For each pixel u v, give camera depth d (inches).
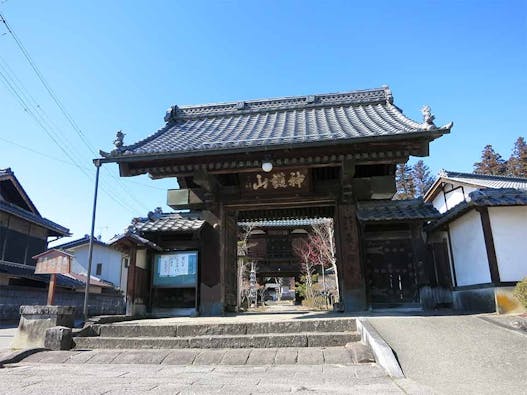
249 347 249.6
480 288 370.0
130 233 385.4
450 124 296.5
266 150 327.9
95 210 342.0
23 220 909.8
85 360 239.9
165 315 414.3
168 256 427.2
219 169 355.9
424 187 1843.0
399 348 211.6
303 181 392.8
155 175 368.2
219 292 393.4
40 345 275.3
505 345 210.5
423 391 154.3
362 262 379.6
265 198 404.8
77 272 1215.6
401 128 325.4
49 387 170.1
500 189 371.9
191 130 423.5
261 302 1505.9
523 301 294.7
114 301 1048.2
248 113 460.1
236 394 154.3
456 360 192.4
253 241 1282.0
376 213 403.9
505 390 152.7
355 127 353.4
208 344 254.4
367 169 419.5
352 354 221.5
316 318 293.4
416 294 400.5
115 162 344.8
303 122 403.9
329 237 989.2
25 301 748.6
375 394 151.4
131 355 242.1
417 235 404.2
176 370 209.0
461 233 418.3
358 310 366.0
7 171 888.3
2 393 160.4
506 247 354.0
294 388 162.9
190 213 452.1
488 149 1656.0
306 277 1243.8
